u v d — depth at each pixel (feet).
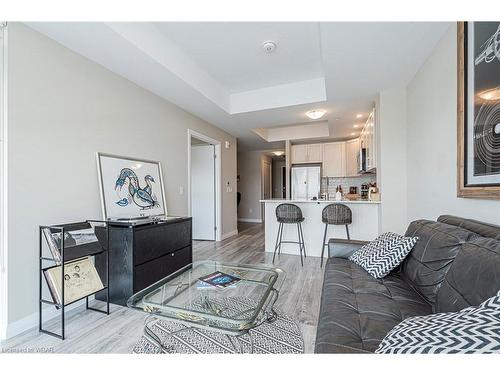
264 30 7.60
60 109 6.76
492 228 4.03
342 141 20.29
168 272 8.72
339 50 7.16
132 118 9.19
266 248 13.66
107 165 8.11
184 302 5.25
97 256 7.65
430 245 4.88
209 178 16.63
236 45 8.45
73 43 6.72
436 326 2.36
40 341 5.47
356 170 18.78
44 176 6.37
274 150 26.12
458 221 5.06
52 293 5.90
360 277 5.72
